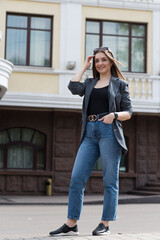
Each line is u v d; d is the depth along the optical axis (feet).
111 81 16.74
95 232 16.12
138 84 58.95
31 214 35.24
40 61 57.98
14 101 54.70
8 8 57.06
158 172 61.57
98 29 59.93
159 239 15.26
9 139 57.98
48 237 15.72
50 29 58.39
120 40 60.49
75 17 58.65
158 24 61.11
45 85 56.54
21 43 57.67
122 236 15.84
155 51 60.80
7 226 26.32
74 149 58.65
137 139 60.90
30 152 58.49
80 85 16.99
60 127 58.44
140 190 59.47
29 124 58.03
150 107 58.08
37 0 57.77
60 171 58.03
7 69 48.19
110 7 59.82
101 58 16.90
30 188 57.36
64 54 58.03
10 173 56.75
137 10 60.70
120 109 16.92
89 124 16.57
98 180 59.21
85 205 46.73
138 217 32.65
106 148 16.17
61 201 48.37
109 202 16.19
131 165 60.80
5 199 50.29
